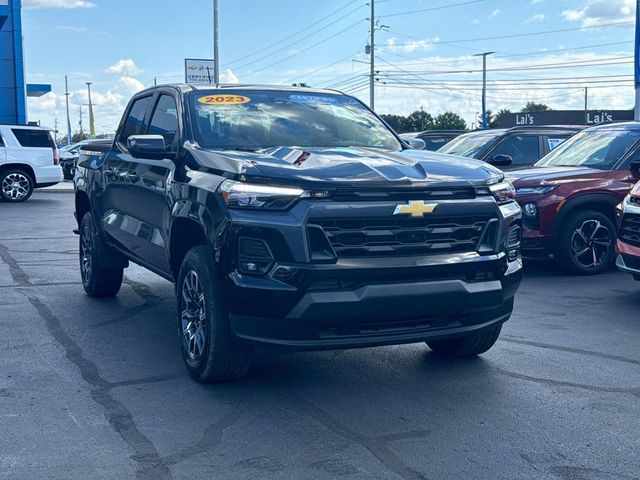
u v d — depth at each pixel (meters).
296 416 4.75
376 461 4.09
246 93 6.55
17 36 28.03
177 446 4.29
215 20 31.09
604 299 8.20
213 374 5.19
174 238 5.67
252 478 3.88
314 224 4.61
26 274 9.77
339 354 6.12
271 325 4.70
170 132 6.41
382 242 4.73
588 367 5.75
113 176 7.32
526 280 9.38
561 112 55.03
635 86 20.09
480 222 5.02
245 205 4.74
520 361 5.91
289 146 5.91
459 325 5.02
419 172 5.00
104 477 3.89
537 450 4.23
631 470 3.98
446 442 4.34
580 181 9.50
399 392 5.20
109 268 7.97
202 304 5.23
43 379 5.47
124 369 5.72
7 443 4.32
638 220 7.63
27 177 21.47
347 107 6.79
